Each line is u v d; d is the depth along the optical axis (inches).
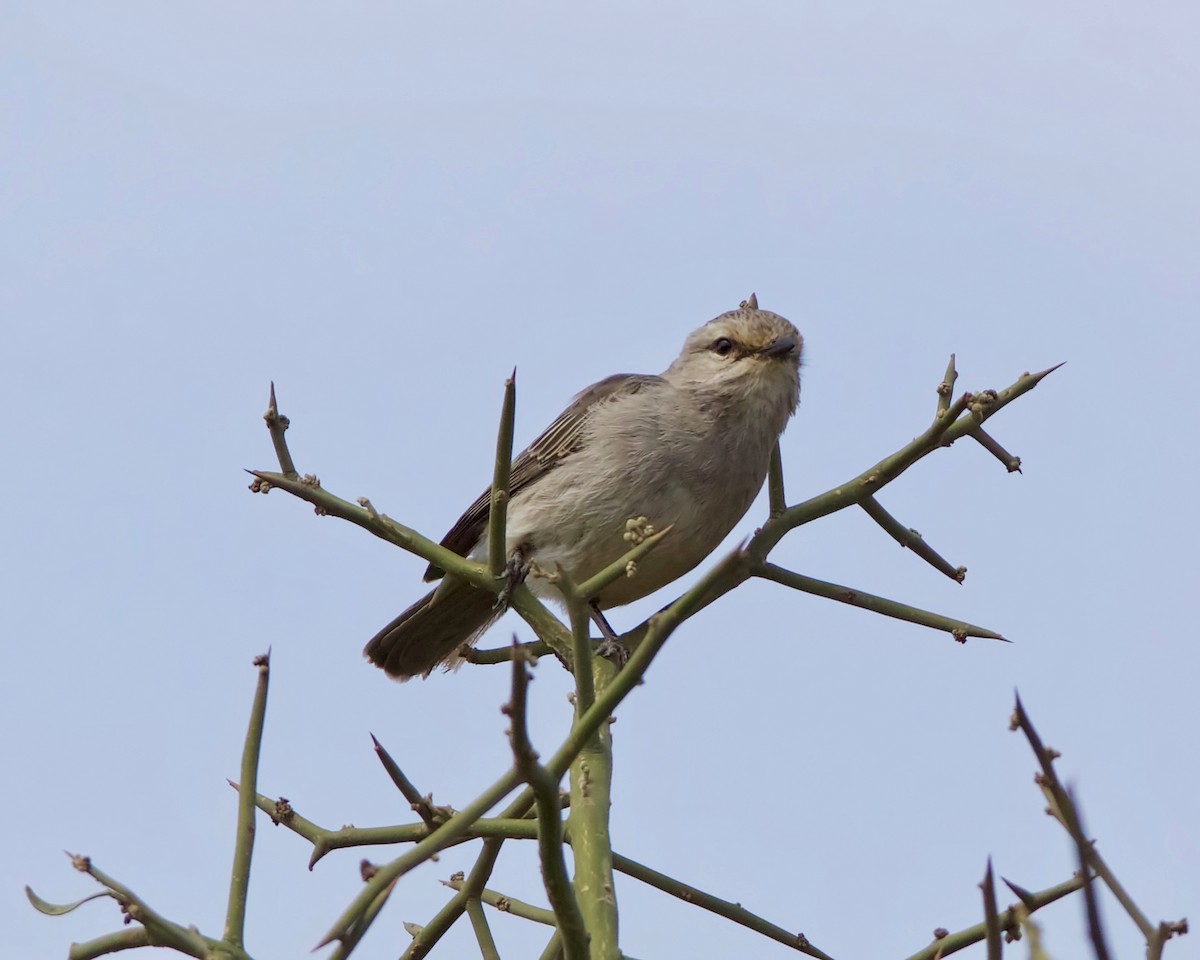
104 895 256.1
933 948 309.0
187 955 252.7
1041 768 226.8
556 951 315.6
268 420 345.4
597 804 307.1
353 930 236.4
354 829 348.8
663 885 363.3
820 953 358.3
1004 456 390.3
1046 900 288.5
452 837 243.4
